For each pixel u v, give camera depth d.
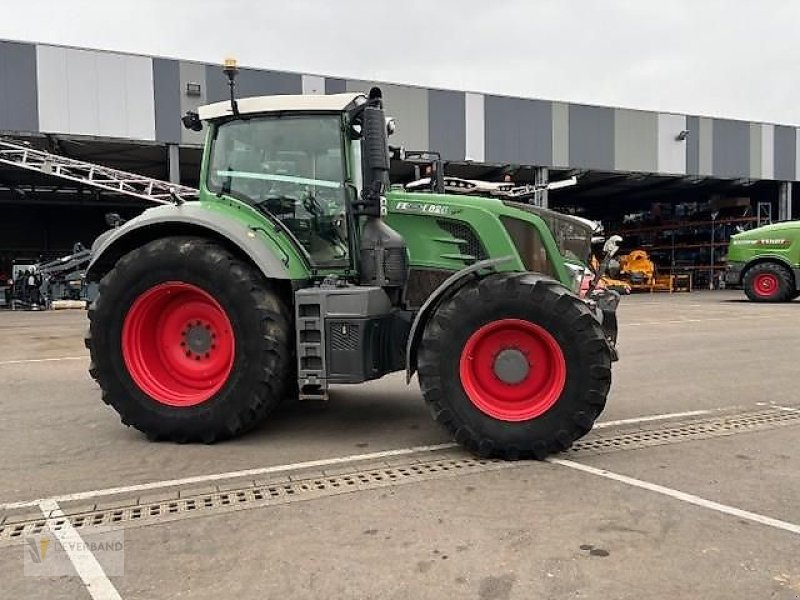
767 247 17.95
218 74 16.78
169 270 4.39
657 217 30.06
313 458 4.14
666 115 22.91
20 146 15.84
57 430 4.87
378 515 3.23
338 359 4.27
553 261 4.69
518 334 4.10
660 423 5.05
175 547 2.91
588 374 3.95
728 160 24.14
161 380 4.58
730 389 6.35
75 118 15.72
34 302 19.09
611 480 3.73
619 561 2.76
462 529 3.06
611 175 23.66
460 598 2.47
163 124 16.42
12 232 26.58
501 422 4.05
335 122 4.62
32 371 7.58
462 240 4.65
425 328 4.18
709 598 2.47
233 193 4.75
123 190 16.44
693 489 3.59
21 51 15.27
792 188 28.56
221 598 2.48
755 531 3.05
